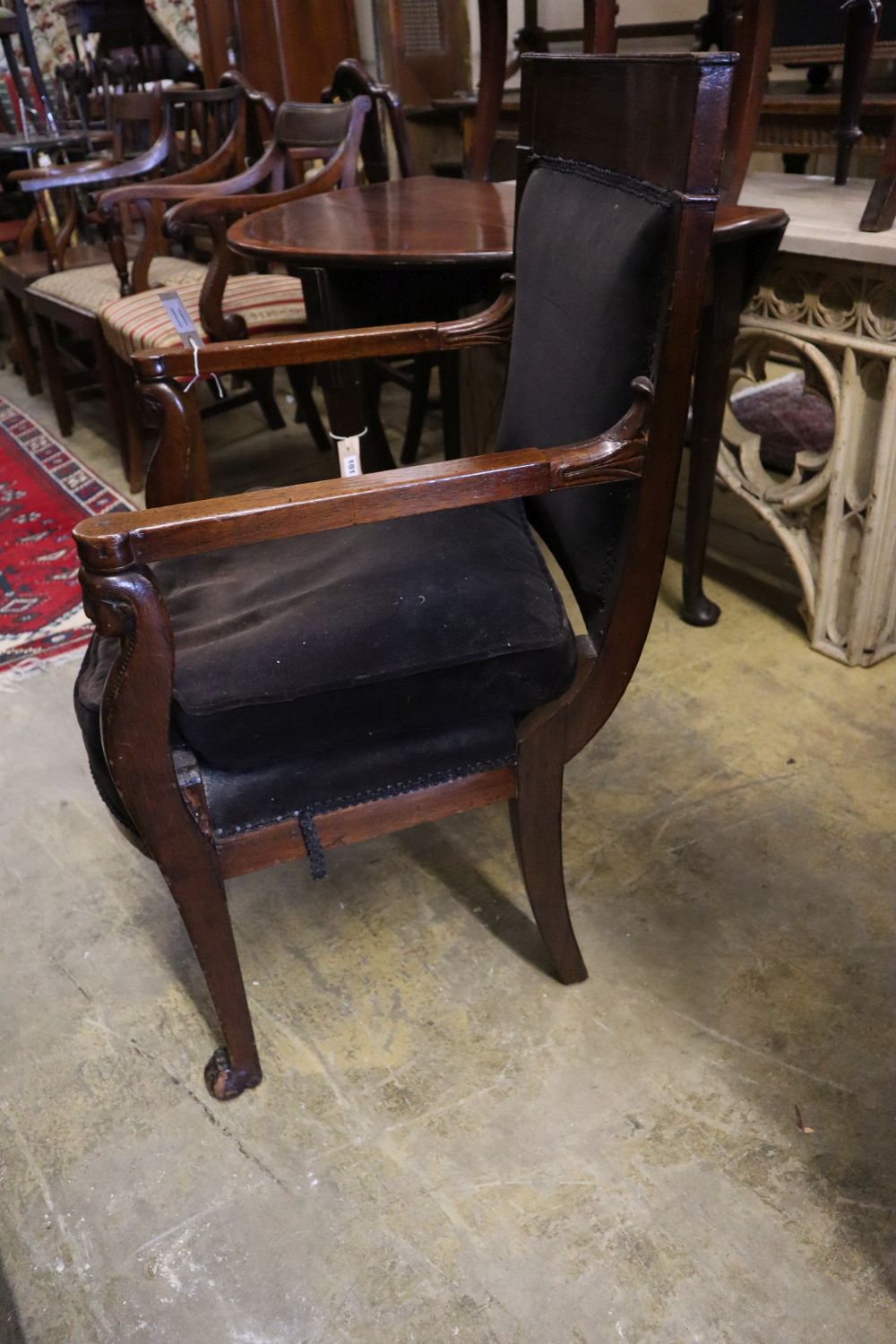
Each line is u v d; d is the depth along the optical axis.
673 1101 1.11
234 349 1.27
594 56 1.01
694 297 0.86
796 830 1.48
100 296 2.57
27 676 1.96
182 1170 1.08
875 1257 0.96
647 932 1.33
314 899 1.42
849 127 2.13
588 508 1.01
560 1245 0.98
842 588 1.81
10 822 1.60
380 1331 0.93
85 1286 0.98
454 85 3.87
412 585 1.07
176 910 1.42
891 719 1.70
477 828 1.54
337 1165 1.07
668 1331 0.91
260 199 2.06
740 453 1.87
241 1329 0.94
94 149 3.87
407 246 1.56
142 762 0.90
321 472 2.83
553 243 1.13
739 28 1.67
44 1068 1.20
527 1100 1.12
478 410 2.28
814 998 1.22
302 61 3.69
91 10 3.96
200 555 1.22
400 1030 1.21
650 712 1.75
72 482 2.85
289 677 0.94
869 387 1.62
